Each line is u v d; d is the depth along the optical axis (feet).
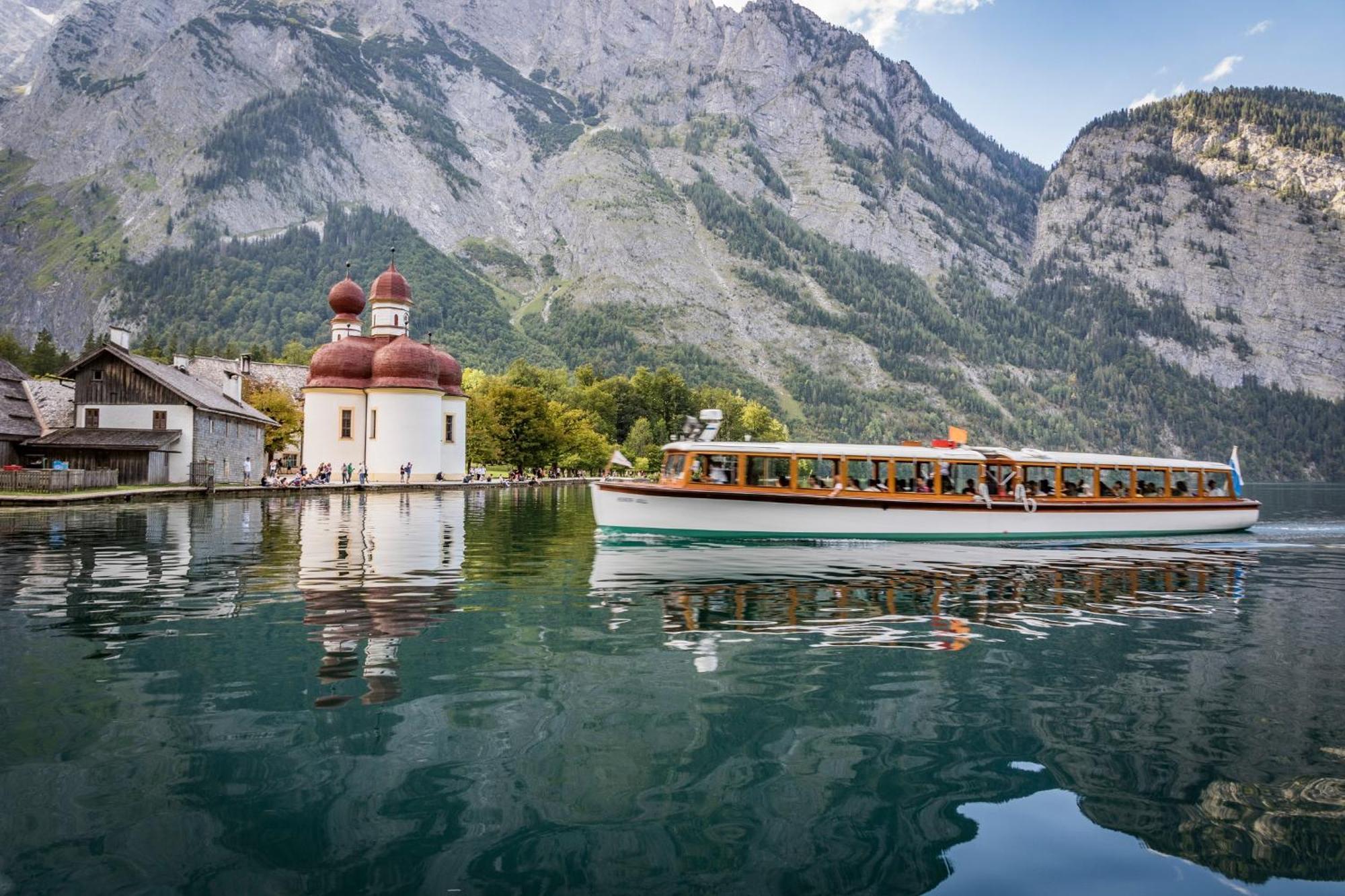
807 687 30.66
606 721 26.48
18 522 99.86
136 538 81.25
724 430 594.65
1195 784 22.34
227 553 69.00
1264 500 272.72
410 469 235.81
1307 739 25.85
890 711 28.07
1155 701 29.66
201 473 183.42
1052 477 100.83
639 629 40.14
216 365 309.83
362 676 31.27
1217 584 60.49
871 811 20.40
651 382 592.60
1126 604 50.44
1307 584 60.95
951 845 18.76
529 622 41.60
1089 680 32.37
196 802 20.21
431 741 24.36
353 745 23.95
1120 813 20.53
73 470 150.61
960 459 96.37
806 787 21.71
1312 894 16.76
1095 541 96.02
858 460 94.38
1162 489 107.86
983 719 27.35
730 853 18.13
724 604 47.47
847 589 53.98
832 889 16.69
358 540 81.61
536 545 79.05
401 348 246.88
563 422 376.07
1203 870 17.75
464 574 58.59
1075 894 16.72
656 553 74.02
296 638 37.27
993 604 49.52
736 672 32.50
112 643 35.96
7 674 30.89
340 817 19.53
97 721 25.82
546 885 16.57
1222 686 31.73
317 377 247.50
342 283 268.00
